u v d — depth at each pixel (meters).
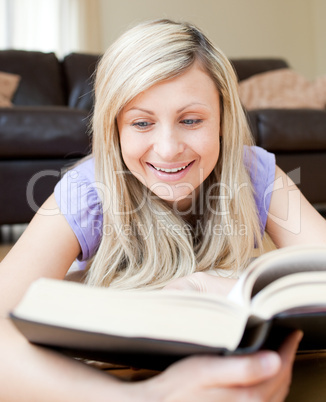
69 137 1.82
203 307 0.34
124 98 0.64
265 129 2.08
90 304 0.35
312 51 4.37
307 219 0.83
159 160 0.66
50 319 0.35
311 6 4.34
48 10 3.65
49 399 0.39
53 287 0.35
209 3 4.07
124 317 0.34
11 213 1.79
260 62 3.13
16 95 2.58
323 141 2.15
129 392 0.37
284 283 0.36
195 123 0.65
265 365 0.33
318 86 2.86
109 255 0.76
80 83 2.73
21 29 3.59
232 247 0.80
